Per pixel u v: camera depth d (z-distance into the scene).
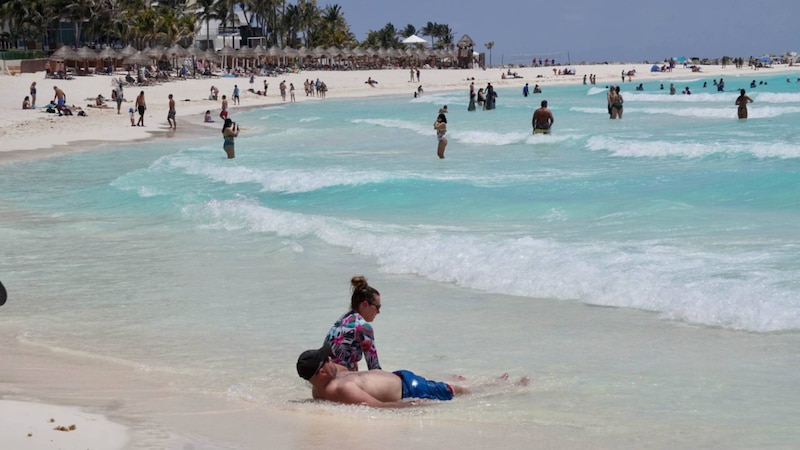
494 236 14.16
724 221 14.66
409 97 86.88
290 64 130.00
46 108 54.72
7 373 7.96
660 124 37.84
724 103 55.88
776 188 18.08
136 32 103.12
